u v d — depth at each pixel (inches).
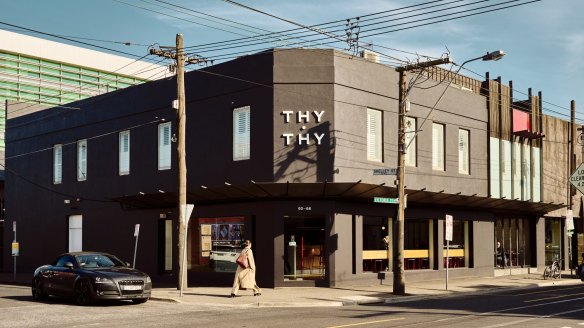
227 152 1052.5
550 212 1476.4
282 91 998.4
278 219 988.6
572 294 938.7
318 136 992.2
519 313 673.6
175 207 1150.3
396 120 1101.7
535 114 1443.2
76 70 2497.5
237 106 1044.5
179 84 915.4
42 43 2389.3
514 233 1402.6
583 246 1541.6
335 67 1006.4
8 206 1563.7
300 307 772.6
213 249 1079.0
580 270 1289.4
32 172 1492.4
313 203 995.9
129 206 1224.2
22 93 2325.3
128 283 764.0
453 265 1226.6
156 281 1169.4
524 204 1299.2
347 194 993.5
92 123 1333.7
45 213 1448.1
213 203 1079.0
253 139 1015.0
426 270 1152.8
